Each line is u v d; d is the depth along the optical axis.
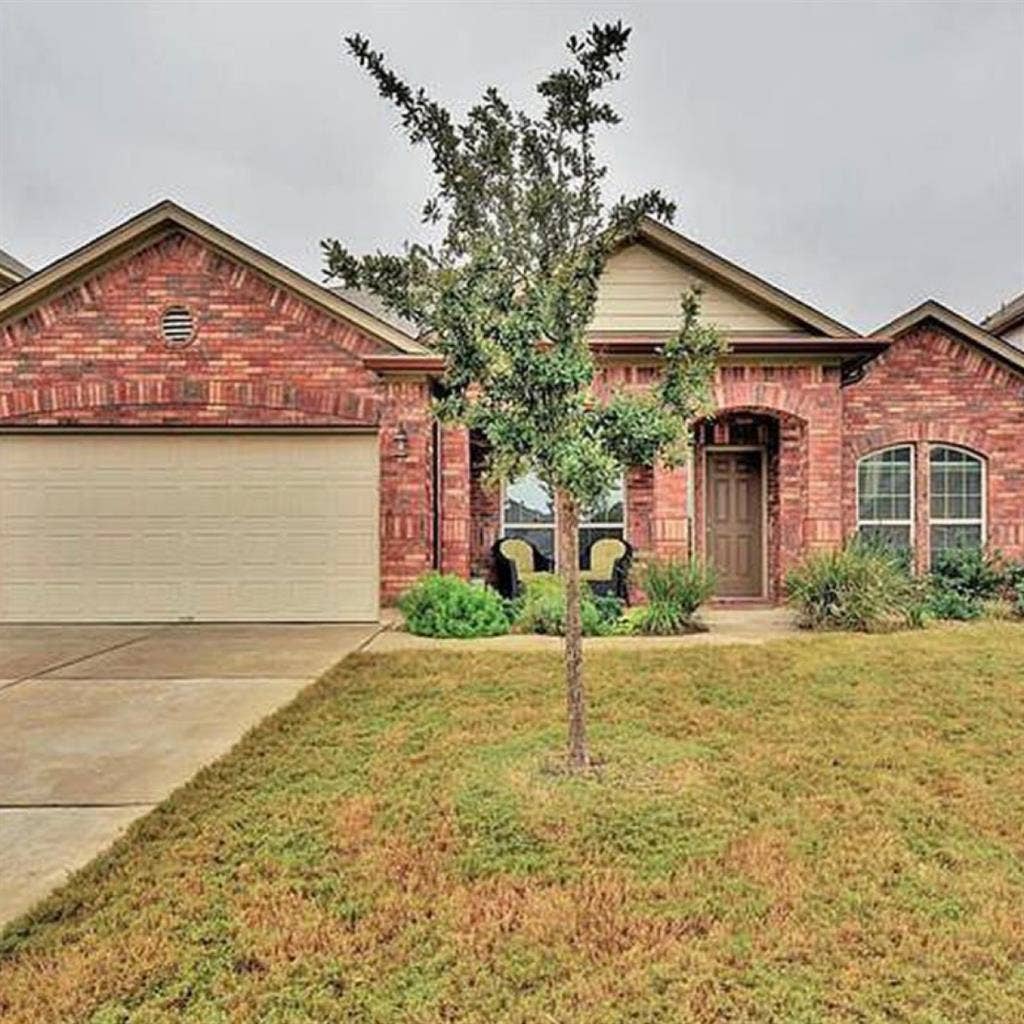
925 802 4.96
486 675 8.16
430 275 5.34
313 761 5.71
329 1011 3.11
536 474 5.34
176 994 3.19
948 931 3.61
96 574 12.53
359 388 12.54
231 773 5.51
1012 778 5.34
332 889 3.99
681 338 5.69
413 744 6.05
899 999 3.16
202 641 10.66
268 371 12.54
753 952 3.46
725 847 4.38
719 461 14.47
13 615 12.49
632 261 13.81
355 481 12.55
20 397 12.52
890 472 14.26
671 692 7.44
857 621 10.74
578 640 5.59
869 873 4.11
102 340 12.55
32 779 5.53
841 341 12.48
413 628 11.03
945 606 11.62
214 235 12.44
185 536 12.55
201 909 3.79
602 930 3.62
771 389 12.74
